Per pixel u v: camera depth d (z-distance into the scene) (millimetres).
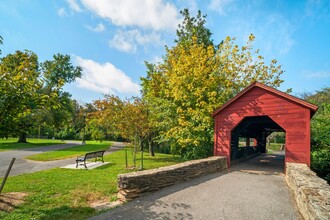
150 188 6184
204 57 13719
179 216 4621
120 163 13234
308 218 4121
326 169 11148
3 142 30719
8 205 5172
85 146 28609
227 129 11203
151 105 15148
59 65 33875
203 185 7121
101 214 4730
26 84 5031
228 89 13727
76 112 53312
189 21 21953
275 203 5508
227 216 4660
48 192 6359
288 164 8336
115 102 12031
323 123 13047
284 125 9492
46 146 27203
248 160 15492
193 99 12922
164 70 18109
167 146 20078
